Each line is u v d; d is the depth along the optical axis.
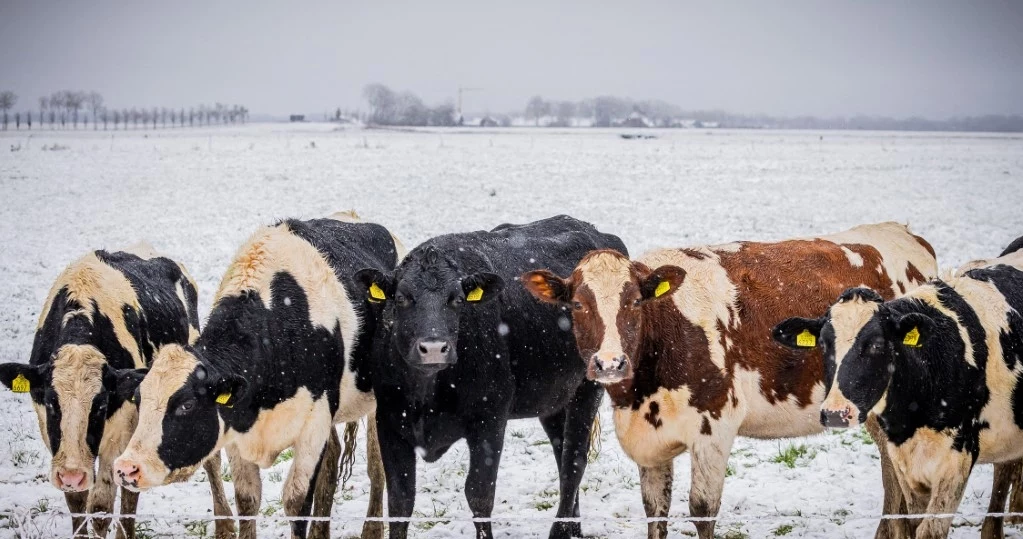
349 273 7.80
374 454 7.99
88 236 23.95
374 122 180.12
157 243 22.78
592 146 68.81
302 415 7.04
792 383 7.04
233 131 118.19
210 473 7.62
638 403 6.88
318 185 36.12
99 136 83.31
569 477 7.98
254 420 6.82
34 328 14.40
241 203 30.59
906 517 6.24
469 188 35.16
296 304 7.17
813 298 7.34
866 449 9.27
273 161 48.34
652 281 6.62
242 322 6.86
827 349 6.12
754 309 7.06
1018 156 54.97
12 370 6.71
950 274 6.59
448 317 6.68
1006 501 7.62
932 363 6.03
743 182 38.12
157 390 6.26
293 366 6.98
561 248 8.60
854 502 8.10
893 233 8.44
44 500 8.28
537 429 10.40
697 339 6.79
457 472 9.13
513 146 67.69
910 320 5.75
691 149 65.19
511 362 7.50
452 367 6.95
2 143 61.44
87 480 6.61
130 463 6.09
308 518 6.69
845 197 32.47
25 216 27.20
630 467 9.20
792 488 8.43
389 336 6.99
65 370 6.66
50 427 6.70
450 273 6.84
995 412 6.16
